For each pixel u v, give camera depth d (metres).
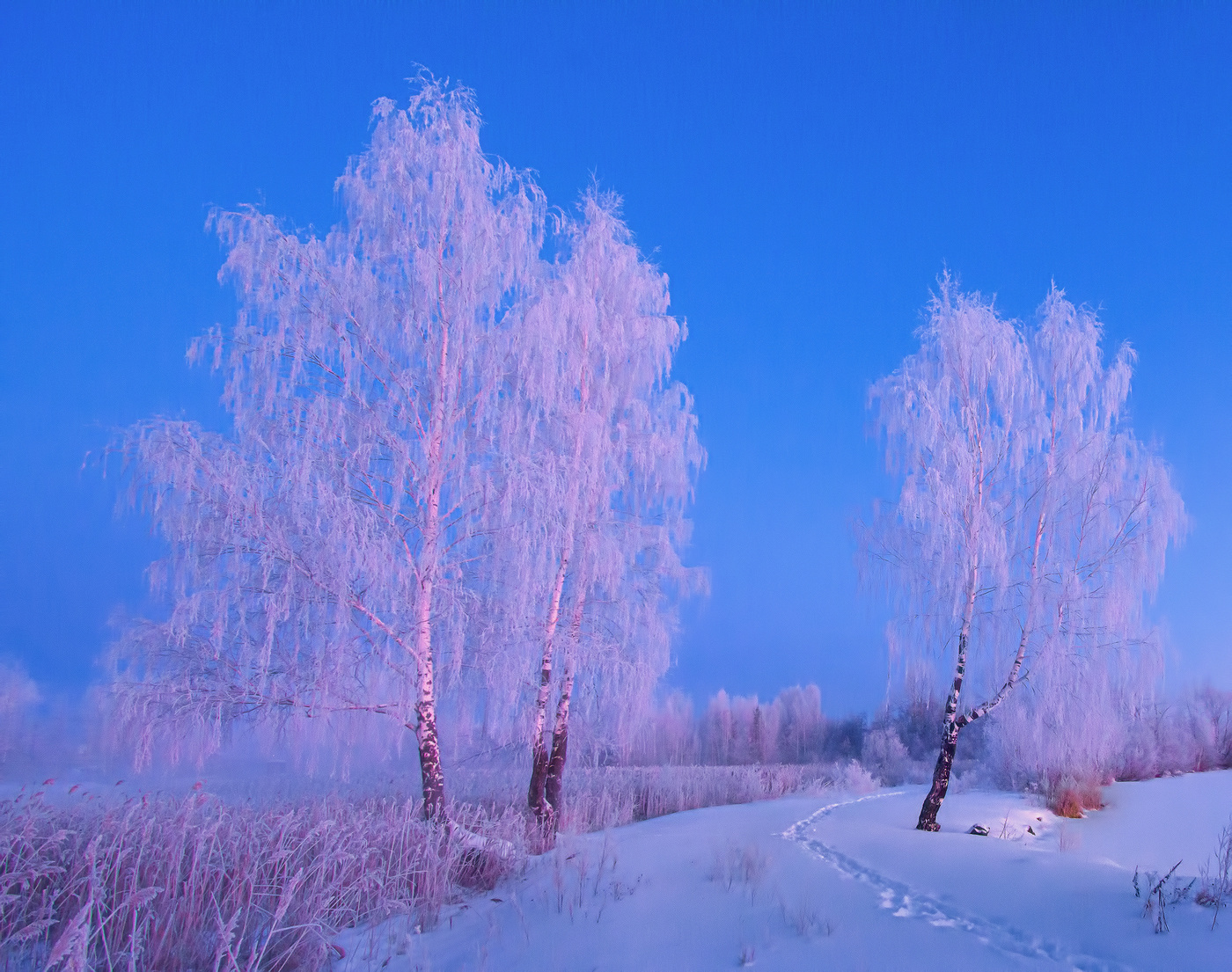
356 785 13.22
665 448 13.55
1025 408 13.22
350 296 10.22
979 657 12.72
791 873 8.35
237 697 9.16
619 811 15.80
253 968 5.35
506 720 10.47
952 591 12.66
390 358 10.52
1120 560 12.23
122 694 8.74
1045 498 12.71
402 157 10.62
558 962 5.66
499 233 10.95
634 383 13.87
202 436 9.24
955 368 13.48
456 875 8.73
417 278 10.27
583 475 11.60
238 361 9.70
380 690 9.77
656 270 14.36
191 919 5.95
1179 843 12.23
